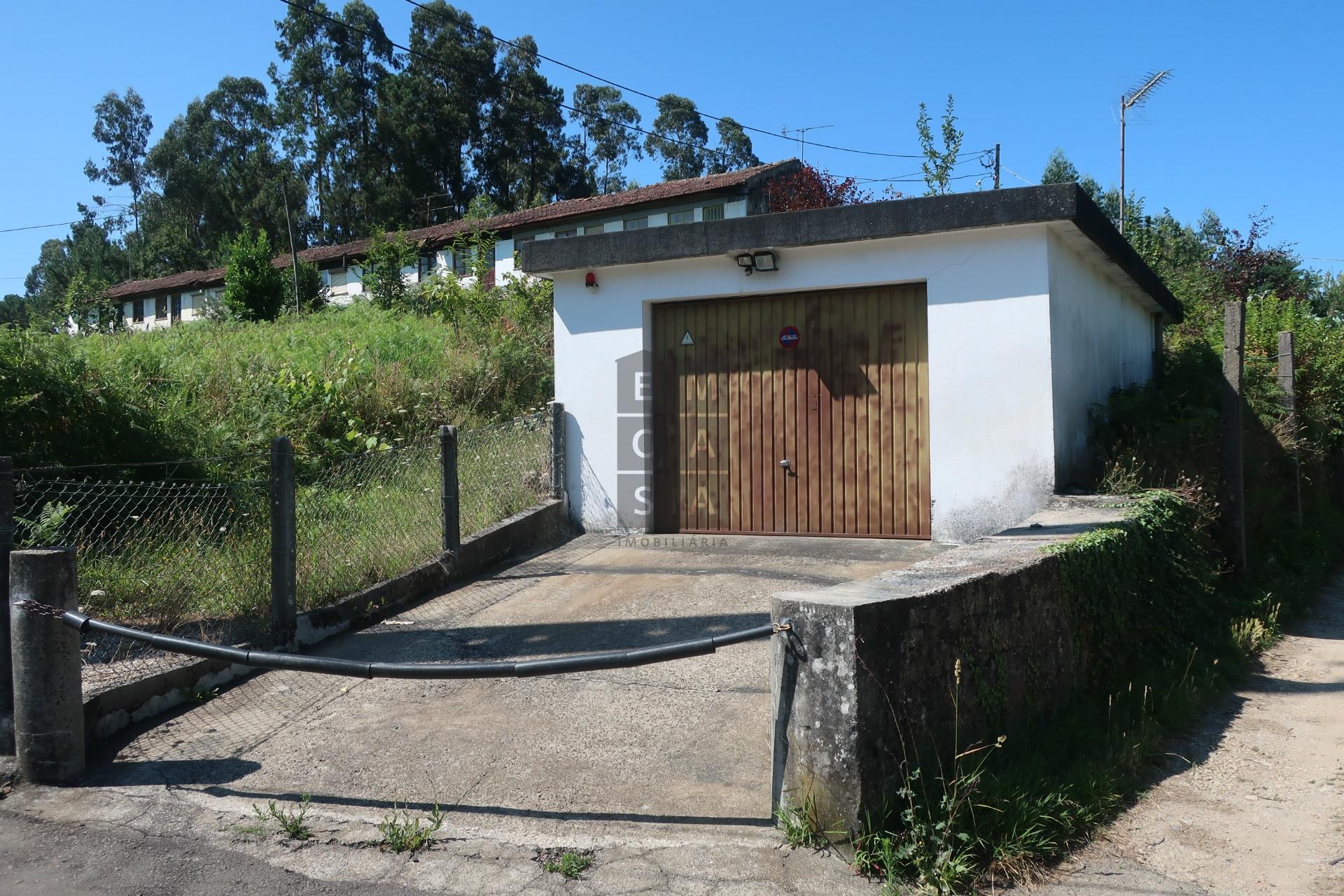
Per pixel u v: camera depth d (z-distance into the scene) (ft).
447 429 22.98
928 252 24.47
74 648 12.67
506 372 39.29
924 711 10.98
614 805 11.56
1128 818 12.12
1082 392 26.53
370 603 19.84
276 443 17.49
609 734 13.75
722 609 19.80
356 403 32.68
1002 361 23.62
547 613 20.13
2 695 12.77
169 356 36.24
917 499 25.23
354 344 41.04
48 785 12.41
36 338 21.25
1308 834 11.75
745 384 27.37
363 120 167.12
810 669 10.36
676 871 10.00
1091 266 28.32
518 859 10.34
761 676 15.81
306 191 174.09
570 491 28.91
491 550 24.47
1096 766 12.73
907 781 10.38
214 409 28.07
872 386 25.84
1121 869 10.66
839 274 25.48
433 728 14.19
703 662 16.56
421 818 11.35
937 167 49.80
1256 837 11.66
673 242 26.73
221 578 17.84
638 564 24.18
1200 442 26.84
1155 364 41.68
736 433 27.48
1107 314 30.91
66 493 18.49
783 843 10.42
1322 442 40.57
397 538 21.90
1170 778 13.65
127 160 208.33
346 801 11.87
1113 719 14.83
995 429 23.68
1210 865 10.85
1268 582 26.58
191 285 120.06
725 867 10.02
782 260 26.14
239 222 169.58
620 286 28.27
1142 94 70.54
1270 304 48.01
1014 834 10.57
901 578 12.51
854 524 26.00
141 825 11.32
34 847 10.82
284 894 9.77
